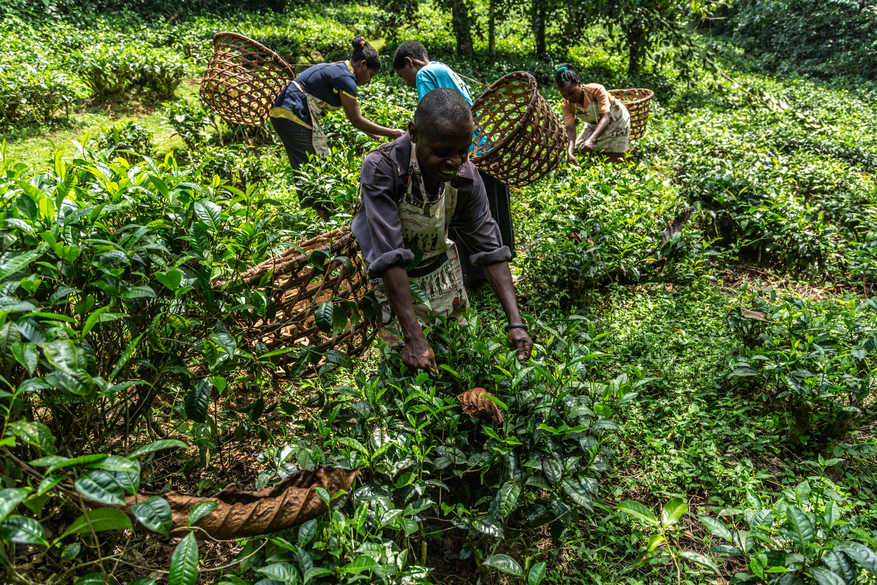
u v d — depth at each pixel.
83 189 2.08
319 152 4.96
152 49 10.12
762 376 3.08
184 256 1.97
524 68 12.66
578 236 4.21
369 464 2.03
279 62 4.75
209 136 6.53
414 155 2.27
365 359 3.33
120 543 2.08
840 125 9.15
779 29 17.94
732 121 9.03
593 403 2.35
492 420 2.26
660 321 3.84
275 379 2.69
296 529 1.91
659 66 13.79
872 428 3.06
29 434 1.32
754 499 2.12
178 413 2.44
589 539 2.41
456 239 3.50
